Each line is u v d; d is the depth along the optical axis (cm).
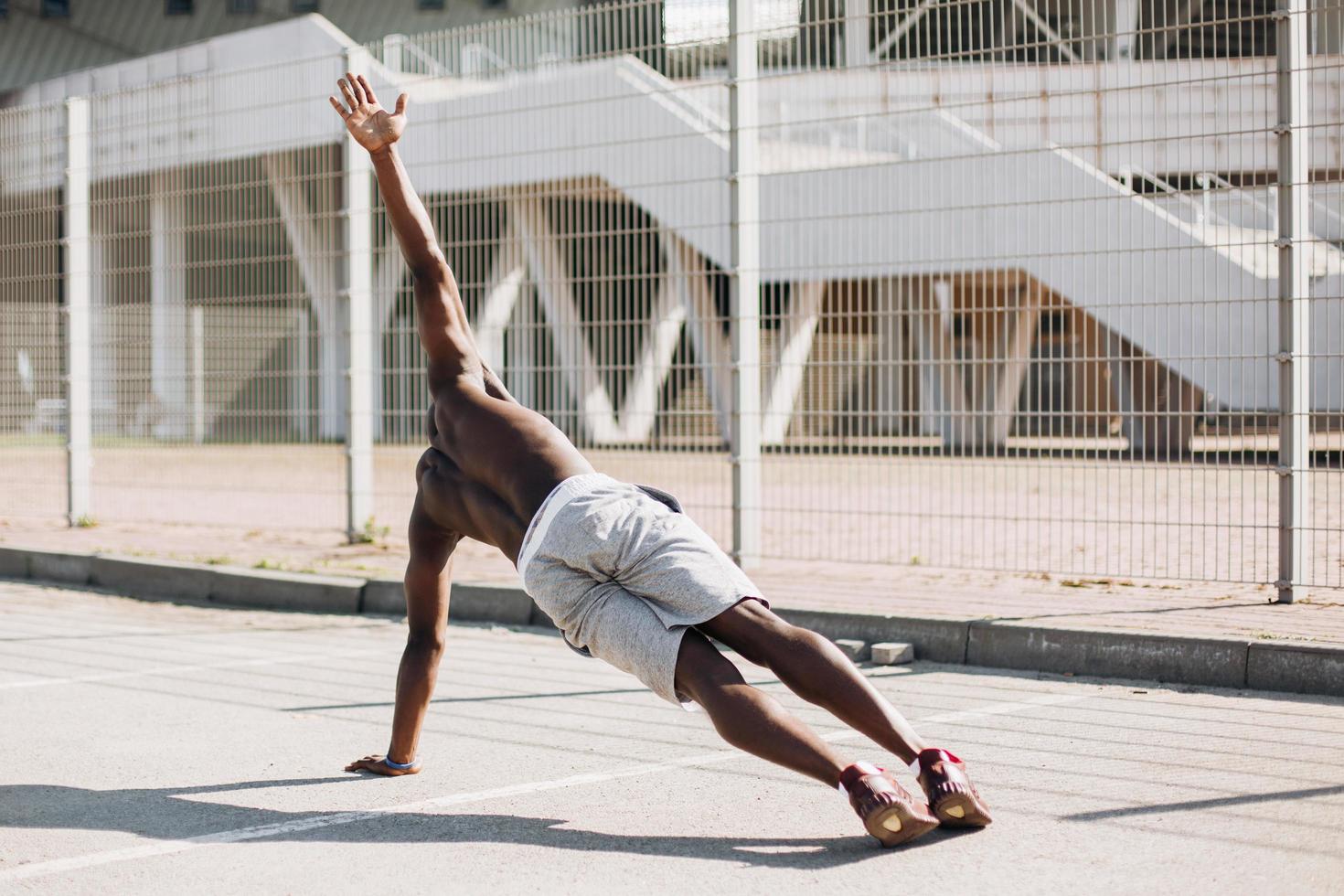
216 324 1108
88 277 1174
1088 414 766
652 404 898
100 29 4328
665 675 375
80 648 731
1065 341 794
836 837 386
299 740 523
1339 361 719
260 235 1081
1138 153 734
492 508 421
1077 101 773
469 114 946
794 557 884
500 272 948
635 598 388
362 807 427
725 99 1523
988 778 446
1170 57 723
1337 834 376
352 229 1043
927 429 830
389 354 1052
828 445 855
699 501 1314
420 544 455
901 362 841
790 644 375
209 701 595
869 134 1166
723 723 367
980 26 758
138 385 1153
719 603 375
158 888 350
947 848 370
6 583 997
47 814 422
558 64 916
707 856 370
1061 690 596
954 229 871
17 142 1202
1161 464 745
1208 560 893
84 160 1170
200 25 4266
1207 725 522
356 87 458
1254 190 703
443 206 984
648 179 1086
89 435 1206
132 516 1322
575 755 493
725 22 848
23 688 624
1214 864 351
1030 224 827
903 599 743
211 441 1118
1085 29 741
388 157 454
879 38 791
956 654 662
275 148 1057
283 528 1168
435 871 361
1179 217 735
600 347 912
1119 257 756
